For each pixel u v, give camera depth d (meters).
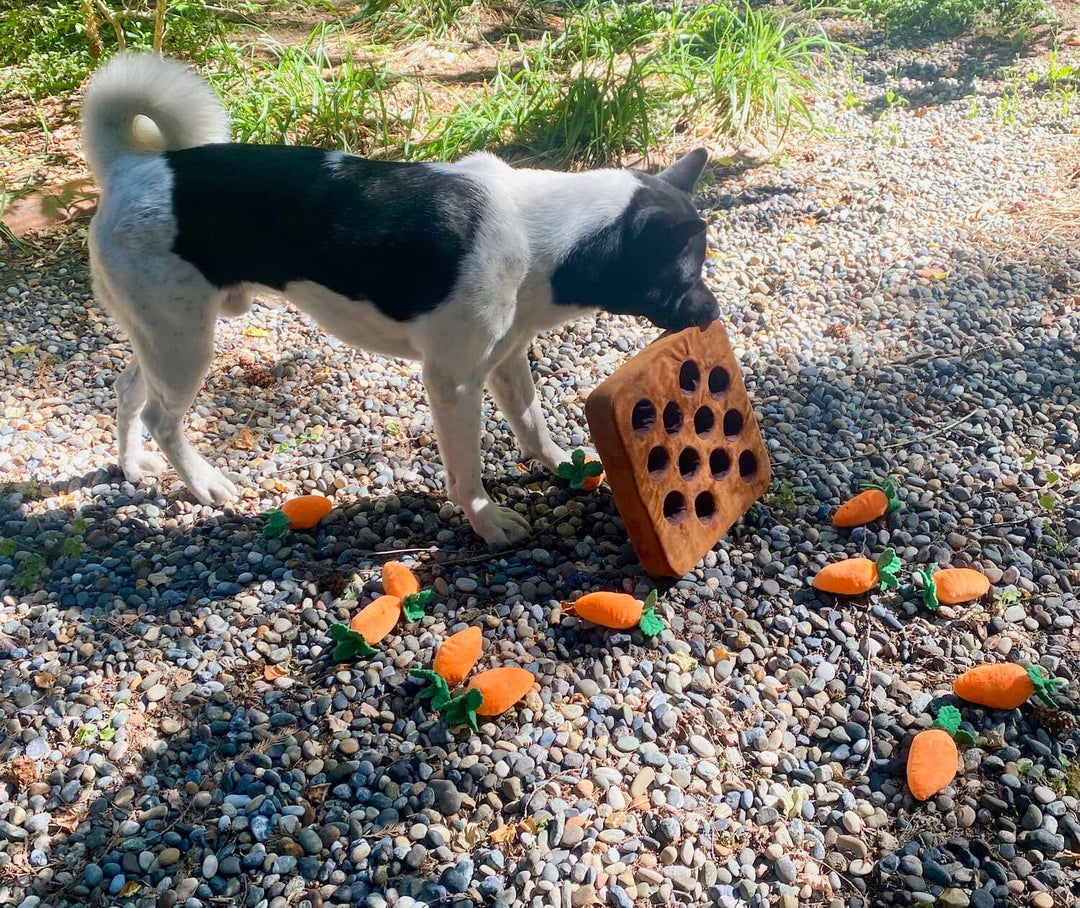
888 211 2.23
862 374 1.77
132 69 1.24
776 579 1.35
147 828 1.03
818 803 1.07
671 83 2.61
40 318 1.86
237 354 1.82
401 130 2.45
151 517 1.44
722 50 2.59
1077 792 1.07
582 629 1.27
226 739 1.12
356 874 0.99
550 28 3.15
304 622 1.27
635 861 1.00
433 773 1.08
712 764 1.10
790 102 2.58
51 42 2.71
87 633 1.25
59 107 2.57
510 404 1.45
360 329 1.32
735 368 1.42
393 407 1.71
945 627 1.27
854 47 2.91
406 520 1.45
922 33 3.14
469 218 1.19
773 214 2.23
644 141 2.38
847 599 1.32
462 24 3.10
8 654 1.22
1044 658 1.21
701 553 1.34
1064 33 3.04
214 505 1.47
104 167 1.28
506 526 1.39
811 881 0.99
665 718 1.14
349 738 1.12
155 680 1.19
